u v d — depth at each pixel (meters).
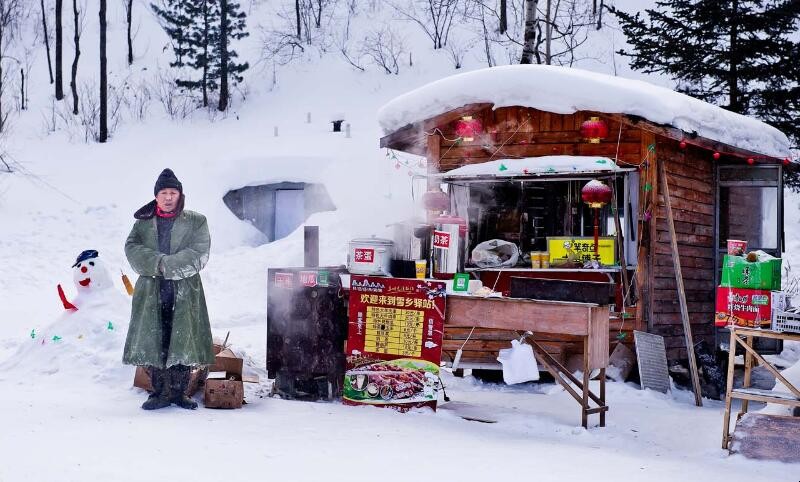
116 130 34.66
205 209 23.44
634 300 9.61
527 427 6.57
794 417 5.68
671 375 9.71
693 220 10.59
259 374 8.46
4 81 40.78
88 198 24.31
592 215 10.76
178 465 4.70
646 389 8.82
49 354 8.15
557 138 10.08
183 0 41.09
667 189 9.48
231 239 22.81
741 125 10.72
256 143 28.59
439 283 7.02
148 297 6.64
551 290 6.74
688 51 16.66
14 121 35.31
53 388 7.41
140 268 6.57
